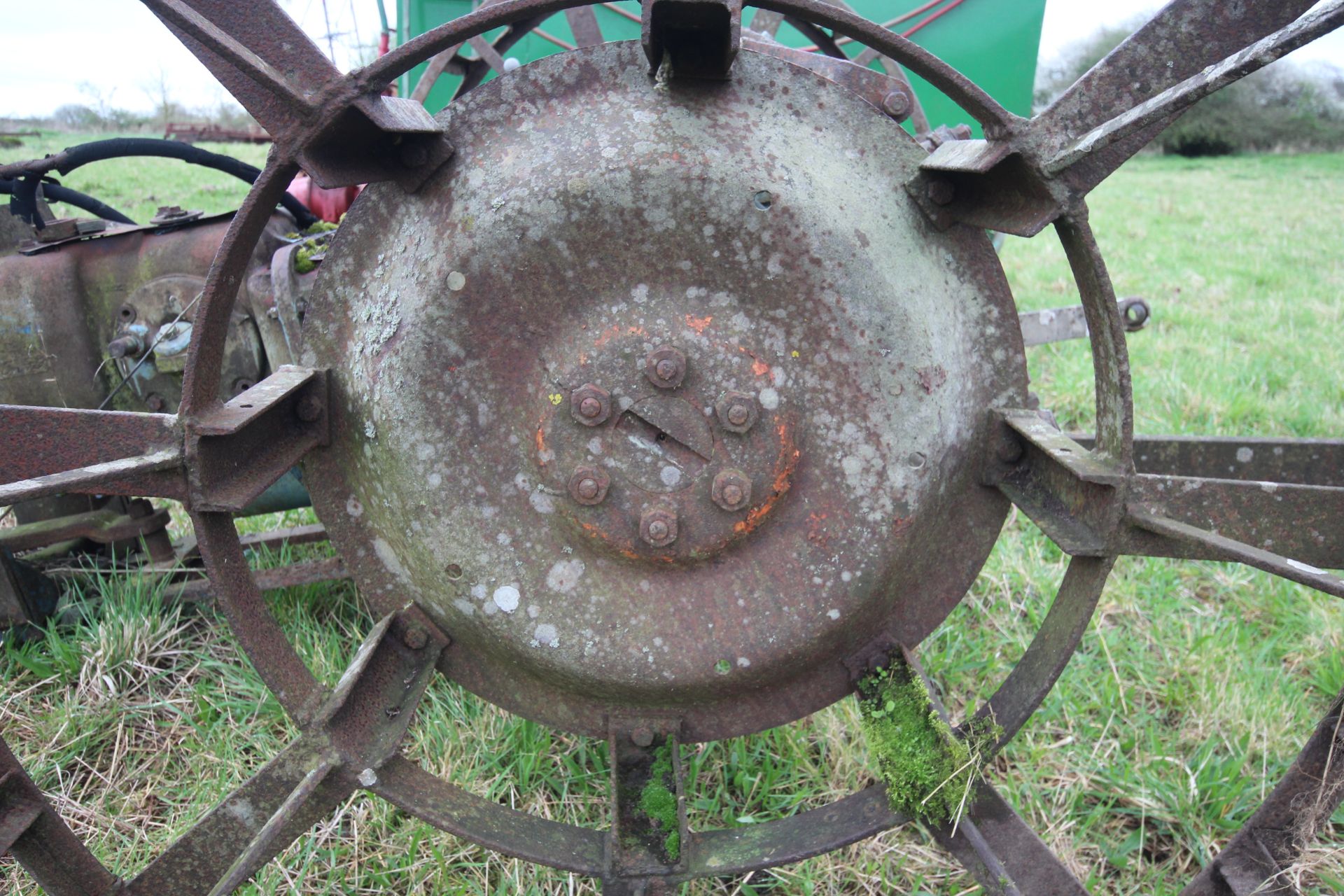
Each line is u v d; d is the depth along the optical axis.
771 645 1.99
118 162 13.08
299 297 2.88
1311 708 3.22
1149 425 5.11
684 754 2.92
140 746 3.00
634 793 2.09
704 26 1.74
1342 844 2.67
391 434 1.95
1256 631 3.64
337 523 2.10
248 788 1.95
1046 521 1.96
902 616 2.16
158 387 3.23
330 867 2.49
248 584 1.97
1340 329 7.25
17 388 3.23
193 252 3.18
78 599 3.58
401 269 1.92
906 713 2.06
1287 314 7.73
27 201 3.39
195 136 10.28
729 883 2.54
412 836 2.55
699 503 1.91
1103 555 1.86
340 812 2.60
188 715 3.05
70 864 2.01
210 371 1.82
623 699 2.09
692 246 1.84
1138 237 11.91
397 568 2.11
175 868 2.01
